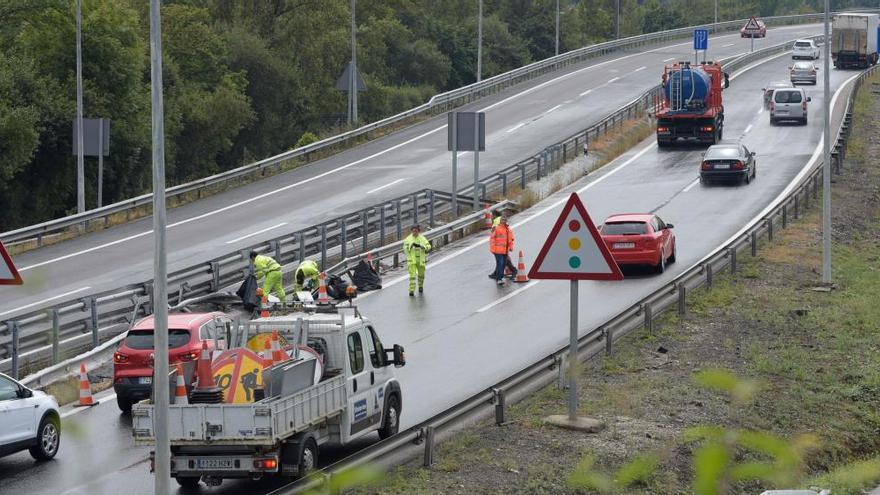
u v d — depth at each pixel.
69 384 43.34
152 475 32.19
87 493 30.30
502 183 92.12
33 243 79.38
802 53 188.38
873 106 133.88
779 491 22.45
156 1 23.94
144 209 91.19
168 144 139.75
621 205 85.00
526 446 32.78
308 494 23.80
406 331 51.44
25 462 34.31
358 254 67.94
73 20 123.88
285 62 174.88
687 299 54.56
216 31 170.38
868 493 31.25
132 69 127.44
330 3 184.50
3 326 43.28
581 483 15.60
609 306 55.19
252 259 56.66
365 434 33.38
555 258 31.98
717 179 91.38
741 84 162.00
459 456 31.53
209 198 95.56
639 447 32.75
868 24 176.38
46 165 119.12
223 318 42.12
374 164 110.19
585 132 109.56
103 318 49.47
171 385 28.44
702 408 38.00
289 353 31.06
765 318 52.16
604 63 188.50
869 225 79.19
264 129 171.38
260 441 27.81
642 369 42.66
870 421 40.03
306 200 92.69
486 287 61.56
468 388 41.00
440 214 83.12
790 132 119.19
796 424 38.12
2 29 126.75
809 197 84.56
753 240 66.00
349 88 129.00
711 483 11.38
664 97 111.56
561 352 40.16
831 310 54.62
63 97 118.75
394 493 27.97
